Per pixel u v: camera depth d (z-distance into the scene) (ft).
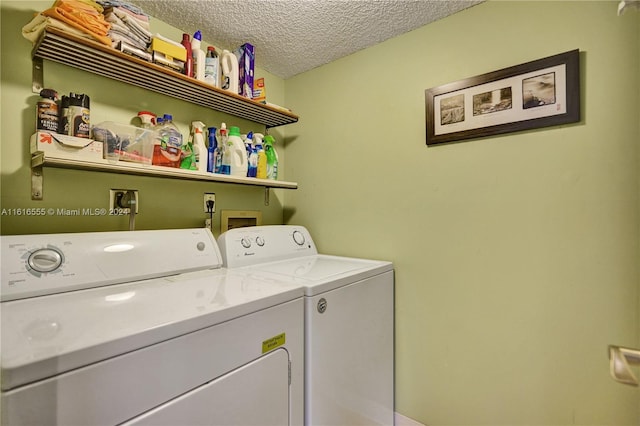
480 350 4.69
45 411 1.82
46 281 3.13
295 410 3.46
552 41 4.13
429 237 5.17
